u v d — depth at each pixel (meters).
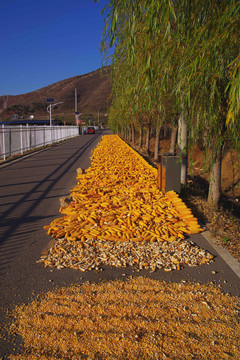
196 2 3.57
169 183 7.05
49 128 31.42
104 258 3.96
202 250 4.18
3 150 16.55
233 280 3.42
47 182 9.74
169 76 4.34
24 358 2.20
